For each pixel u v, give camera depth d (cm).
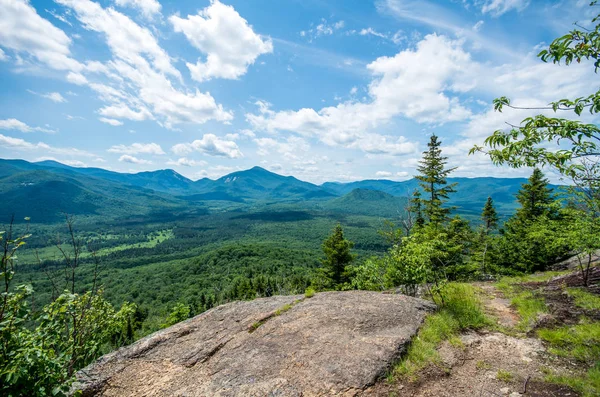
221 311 782
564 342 509
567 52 272
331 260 2344
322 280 2462
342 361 452
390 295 759
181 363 534
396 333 536
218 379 456
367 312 631
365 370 427
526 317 627
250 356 509
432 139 1814
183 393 437
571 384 394
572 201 699
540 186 2152
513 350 507
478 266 1712
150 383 484
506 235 1872
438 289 737
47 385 369
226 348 567
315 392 393
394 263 823
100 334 686
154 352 585
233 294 6088
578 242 784
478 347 522
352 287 1308
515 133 316
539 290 812
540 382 410
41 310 395
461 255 1498
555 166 302
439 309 673
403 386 407
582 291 725
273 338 563
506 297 815
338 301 718
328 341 520
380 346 487
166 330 682
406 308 654
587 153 275
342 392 390
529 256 1631
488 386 409
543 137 293
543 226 1135
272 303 786
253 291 5262
